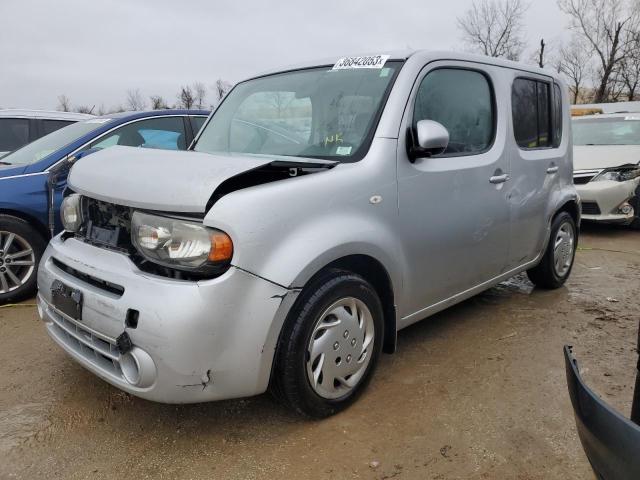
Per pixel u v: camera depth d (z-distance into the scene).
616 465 1.51
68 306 2.49
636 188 7.28
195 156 2.61
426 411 2.80
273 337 2.35
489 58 3.74
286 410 2.82
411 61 3.08
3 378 3.14
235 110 3.69
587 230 7.79
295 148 3.13
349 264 2.73
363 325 2.79
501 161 3.64
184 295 2.16
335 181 2.58
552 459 2.42
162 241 2.28
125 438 2.58
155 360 2.17
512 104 3.86
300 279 2.35
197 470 2.35
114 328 2.26
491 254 3.67
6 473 2.33
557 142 4.50
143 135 5.23
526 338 3.75
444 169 3.16
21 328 3.88
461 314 4.22
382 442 2.54
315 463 2.40
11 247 4.38
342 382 2.75
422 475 2.32
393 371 3.25
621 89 34.81
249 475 2.32
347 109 3.05
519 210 3.89
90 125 5.14
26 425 2.67
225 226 2.19
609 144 8.22
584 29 34.91
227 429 2.65
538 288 4.88
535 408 2.83
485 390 3.02
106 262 2.46
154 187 2.31
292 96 3.35
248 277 2.24
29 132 7.36
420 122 2.88
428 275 3.16
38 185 4.43
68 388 3.03
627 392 3.01
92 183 2.61
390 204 2.82
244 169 2.29
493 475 2.32
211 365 2.22
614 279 5.23
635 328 3.94
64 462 2.40
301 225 2.40
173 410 2.82
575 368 1.75
